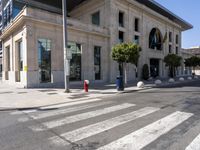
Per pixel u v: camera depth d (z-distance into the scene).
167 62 32.47
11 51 22.11
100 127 5.54
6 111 8.18
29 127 5.69
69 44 21.16
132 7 29.56
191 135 4.79
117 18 26.70
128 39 28.66
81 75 22.53
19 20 17.64
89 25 23.20
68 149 4.08
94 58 24.30
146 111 7.50
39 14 18.11
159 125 5.64
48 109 8.45
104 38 25.16
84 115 7.03
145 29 32.75
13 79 21.39
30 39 17.44
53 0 30.25
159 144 4.25
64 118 6.68
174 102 9.45
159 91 14.45
